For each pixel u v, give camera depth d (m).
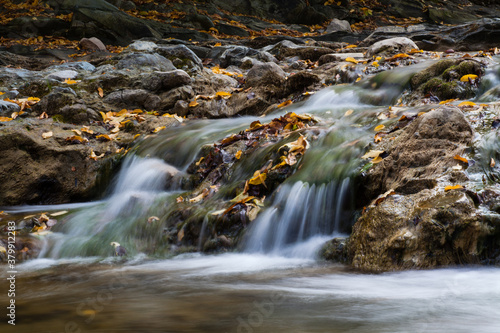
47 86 7.98
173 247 4.50
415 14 18.06
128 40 14.43
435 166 3.88
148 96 7.81
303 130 5.12
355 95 6.69
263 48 11.34
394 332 2.26
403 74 6.68
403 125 4.76
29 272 3.92
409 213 3.46
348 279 3.26
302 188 4.32
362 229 3.67
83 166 6.54
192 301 2.85
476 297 2.75
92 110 7.44
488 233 3.24
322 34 15.66
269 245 4.22
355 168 4.22
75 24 14.17
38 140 6.50
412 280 3.12
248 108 7.47
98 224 4.95
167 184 5.61
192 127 6.76
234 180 5.12
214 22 16.17
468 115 4.45
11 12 14.97
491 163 3.80
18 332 2.38
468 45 10.73
